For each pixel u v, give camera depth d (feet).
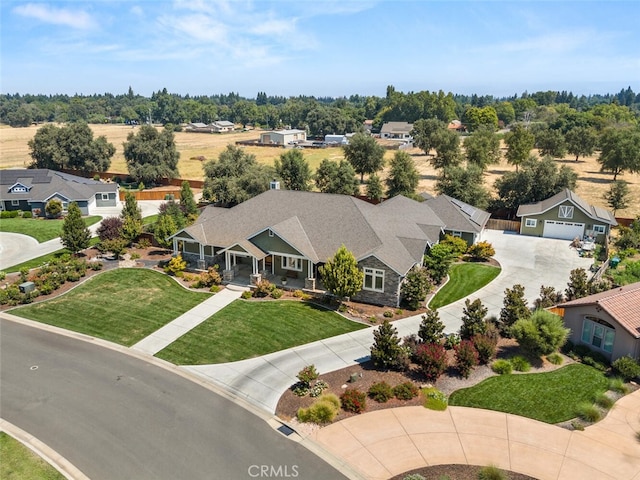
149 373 73.10
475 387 69.10
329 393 66.90
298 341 84.17
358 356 78.89
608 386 69.67
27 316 94.12
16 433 58.65
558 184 186.50
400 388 66.59
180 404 64.85
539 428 59.93
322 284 104.12
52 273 112.88
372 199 204.85
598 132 360.07
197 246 122.83
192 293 105.81
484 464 53.31
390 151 387.75
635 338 71.97
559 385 69.77
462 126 576.20
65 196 188.44
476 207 182.70
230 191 178.60
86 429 59.36
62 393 67.41
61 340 84.02
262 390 68.59
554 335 74.69
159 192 229.86
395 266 98.17
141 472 51.98
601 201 215.92
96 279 114.32
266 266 118.93
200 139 522.47
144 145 251.39
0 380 70.74
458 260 136.87
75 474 51.78
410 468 52.70
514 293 88.94
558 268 130.21
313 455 54.75
